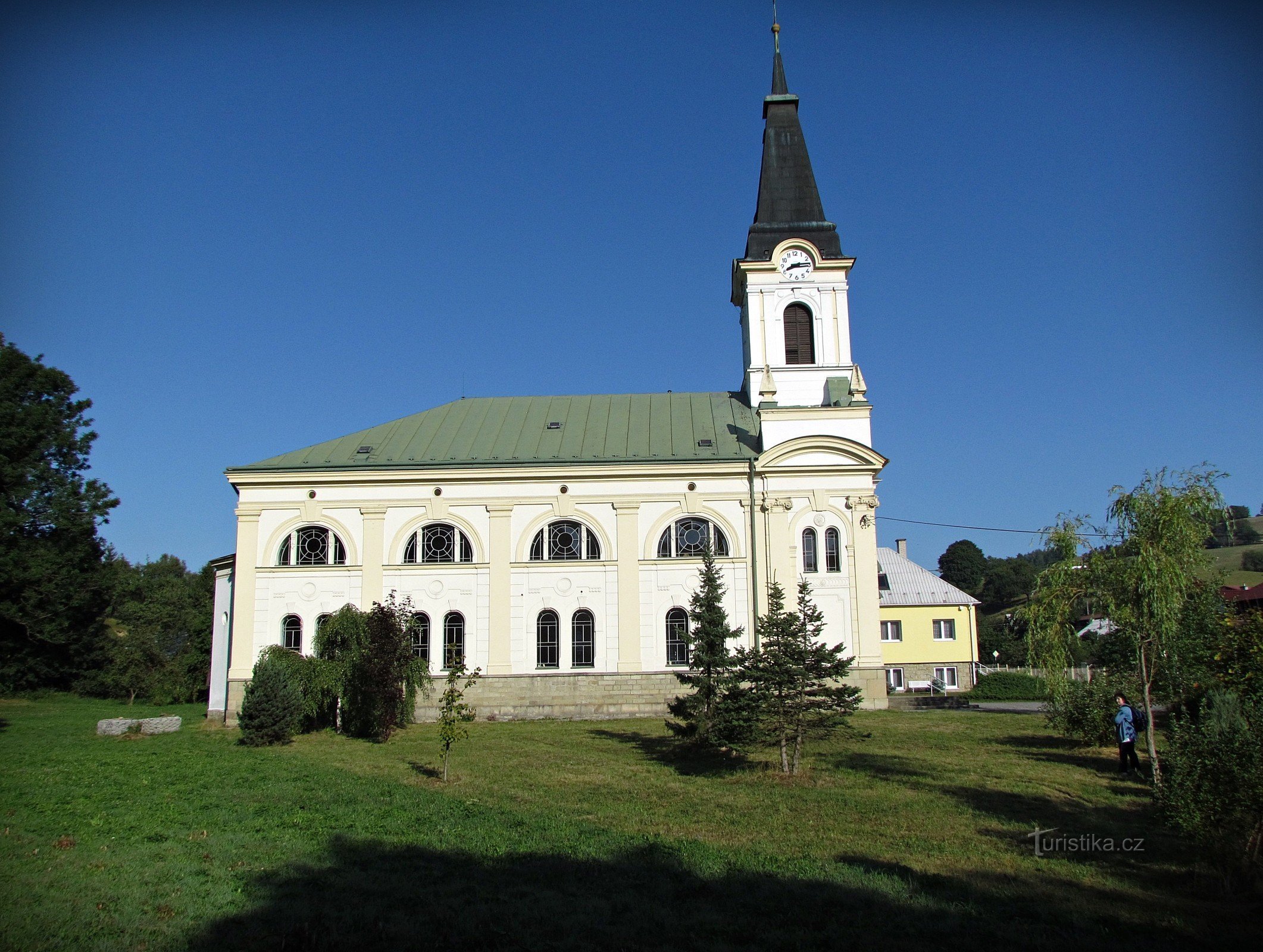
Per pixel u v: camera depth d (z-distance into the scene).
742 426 47.44
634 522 43.31
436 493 43.78
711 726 25.16
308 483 43.84
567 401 50.22
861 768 24.81
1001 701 54.94
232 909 12.77
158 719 37.41
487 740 32.62
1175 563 21.83
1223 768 14.41
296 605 43.12
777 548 42.56
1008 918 12.70
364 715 34.44
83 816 18.64
